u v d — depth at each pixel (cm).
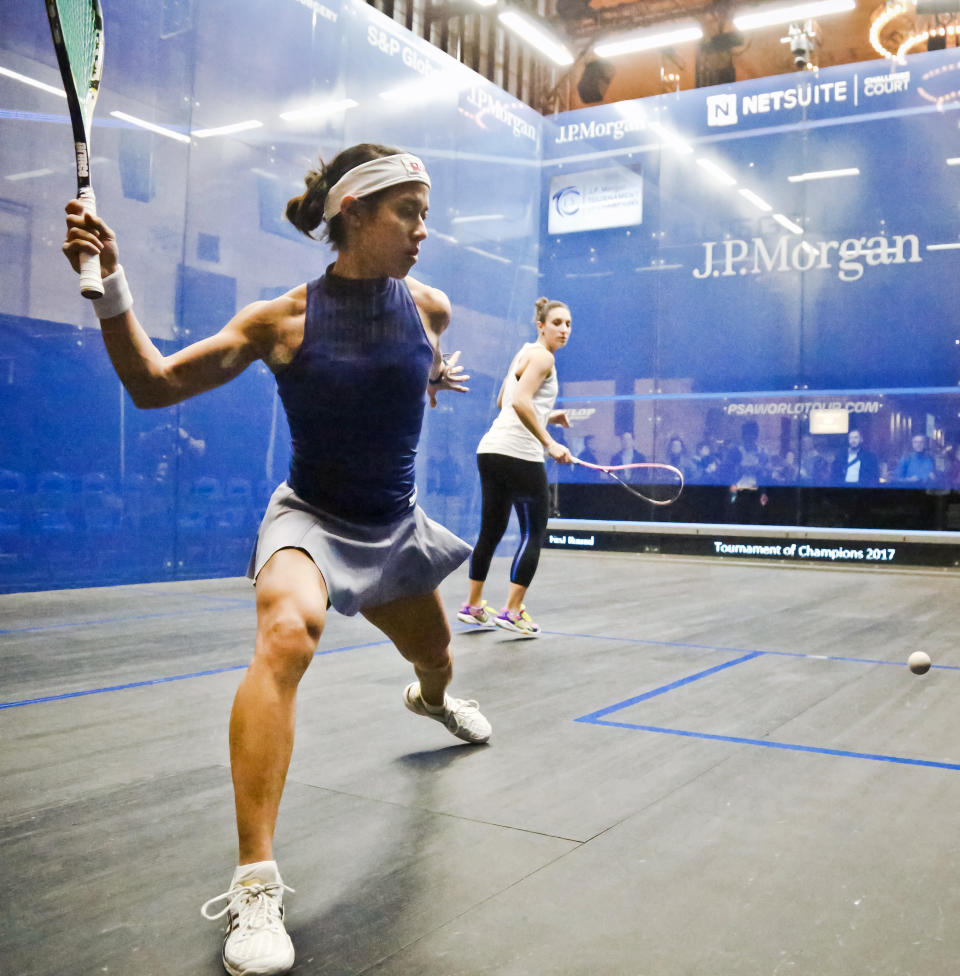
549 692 316
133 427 637
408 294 171
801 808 198
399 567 185
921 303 994
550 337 429
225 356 156
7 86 554
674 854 172
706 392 1091
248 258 706
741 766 229
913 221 997
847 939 138
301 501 171
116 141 615
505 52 1257
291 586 154
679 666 368
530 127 1117
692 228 1100
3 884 157
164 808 196
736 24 1045
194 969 129
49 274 580
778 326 1057
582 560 1023
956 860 169
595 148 1137
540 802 201
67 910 147
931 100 986
